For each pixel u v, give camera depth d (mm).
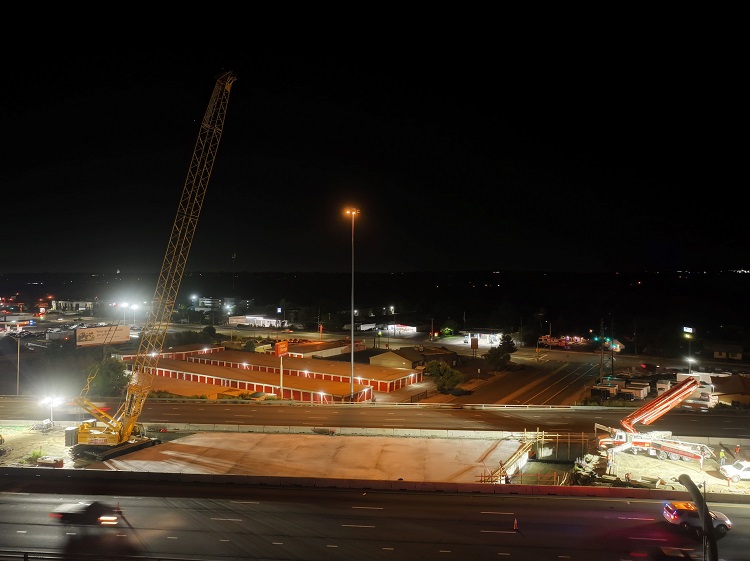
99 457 41250
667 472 37844
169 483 34062
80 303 187625
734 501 31109
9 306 194250
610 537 26141
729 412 55938
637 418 42938
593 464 39812
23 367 86125
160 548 24578
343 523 27719
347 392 67500
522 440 45781
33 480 34469
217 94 51500
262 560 23562
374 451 43031
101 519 27969
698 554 24266
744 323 152375
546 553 24391
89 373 70375
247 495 31906
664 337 113688
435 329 144000
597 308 187875
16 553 23391
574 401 69625
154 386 75750
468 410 58000
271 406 60250
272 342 111250
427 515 28875
